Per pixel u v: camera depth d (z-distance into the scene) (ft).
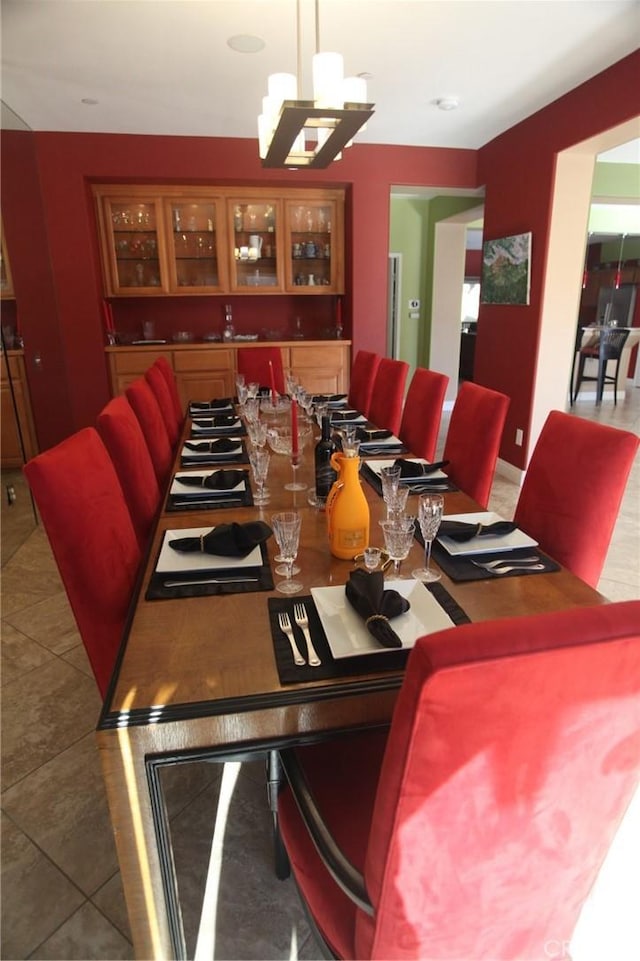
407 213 23.67
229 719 3.05
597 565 5.16
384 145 15.49
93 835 5.11
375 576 3.87
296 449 6.81
